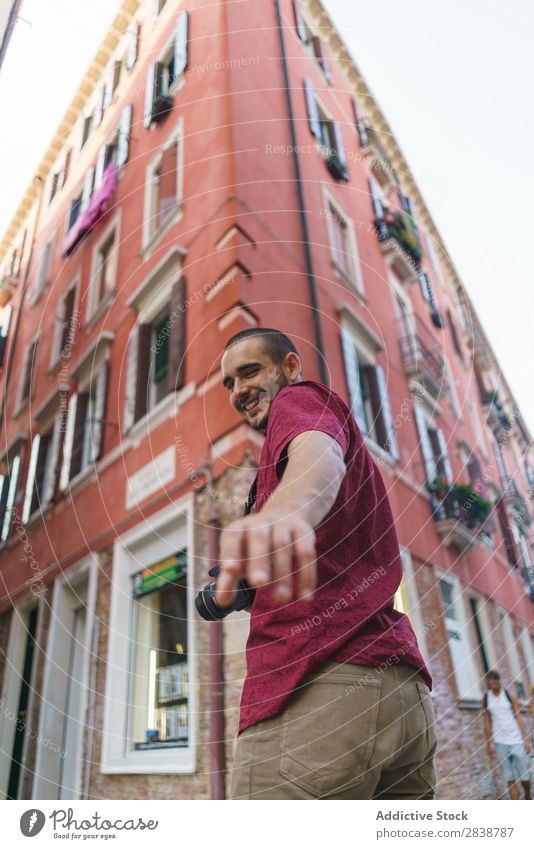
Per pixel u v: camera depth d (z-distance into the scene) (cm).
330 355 401
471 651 474
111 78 496
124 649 331
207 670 278
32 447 466
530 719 400
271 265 376
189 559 311
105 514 383
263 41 454
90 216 475
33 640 418
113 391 413
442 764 357
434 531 491
